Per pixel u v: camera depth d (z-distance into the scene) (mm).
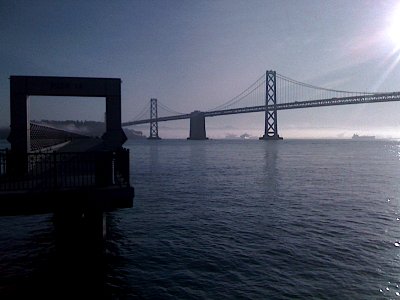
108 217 16453
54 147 19781
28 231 14117
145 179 32188
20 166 12195
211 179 32219
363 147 138000
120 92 13914
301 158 66375
